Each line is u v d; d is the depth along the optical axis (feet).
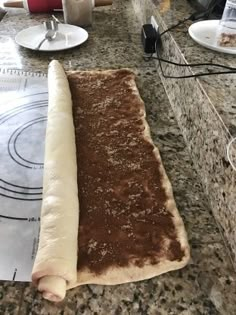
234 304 1.36
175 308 1.34
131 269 1.44
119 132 2.24
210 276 1.46
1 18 4.12
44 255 1.34
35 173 1.97
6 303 1.36
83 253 1.49
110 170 1.94
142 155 2.06
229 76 2.08
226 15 2.63
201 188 1.92
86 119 2.37
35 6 4.20
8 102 2.59
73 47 3.39
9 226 1.64
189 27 2.72
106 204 1.73
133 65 3.23
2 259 1.49
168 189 1.83
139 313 1.33
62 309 1.34
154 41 3.18
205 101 1.87
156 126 2.42
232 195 1.51
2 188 1.85
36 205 1.77
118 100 2.59
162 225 1.63
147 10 3.68
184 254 1.50
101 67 3.16
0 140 2.20
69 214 1.53
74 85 2.78
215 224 1.70
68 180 1.71
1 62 3.17
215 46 2.38
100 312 1.33
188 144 2.20
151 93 2.82
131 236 1.57
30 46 3.34
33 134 2.27
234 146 1.50
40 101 2.62
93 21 4.16
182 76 2.29
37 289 1.37
